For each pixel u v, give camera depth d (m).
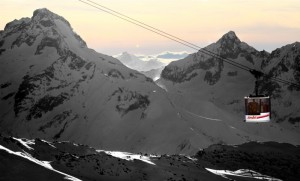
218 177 56.03
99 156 52.91
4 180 33.16
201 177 54.47
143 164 53.03
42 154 54.53
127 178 49.00
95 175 47.88
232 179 57.59
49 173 36.38
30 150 53.25
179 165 56.88
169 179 50.53
